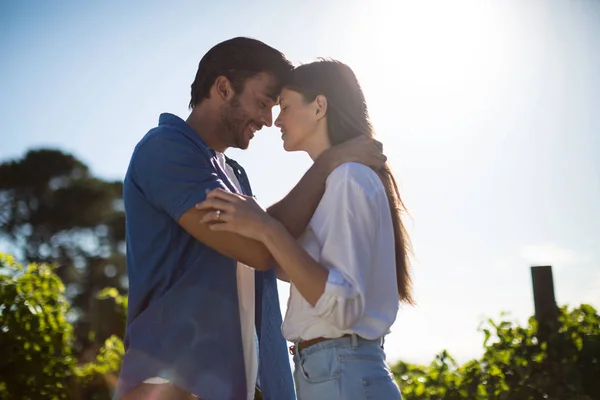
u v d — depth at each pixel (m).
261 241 3.21
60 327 6.82
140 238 3.42
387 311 3.26
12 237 44.12
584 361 5.74
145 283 3.37
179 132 3.50
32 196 45.09
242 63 3.70
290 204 3.37
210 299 3.36
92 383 6.87
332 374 3.16
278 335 3.60
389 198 3.54
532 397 5.70
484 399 5.77
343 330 3.15
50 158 45.78
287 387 3.58
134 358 3.28
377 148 3.41
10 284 6.66
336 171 3.29
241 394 3.36
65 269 42.16
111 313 8.15
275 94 3.75
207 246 3.41
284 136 3.59
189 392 3.26
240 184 3.95
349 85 3.54
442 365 5.96
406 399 5.89
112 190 46.53
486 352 5.90
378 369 3.20
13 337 6.57
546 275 5.92
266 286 3.59
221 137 3.76
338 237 3.17
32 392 6.60
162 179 3.37
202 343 3.31
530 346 5.81
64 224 44.50
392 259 3.32
